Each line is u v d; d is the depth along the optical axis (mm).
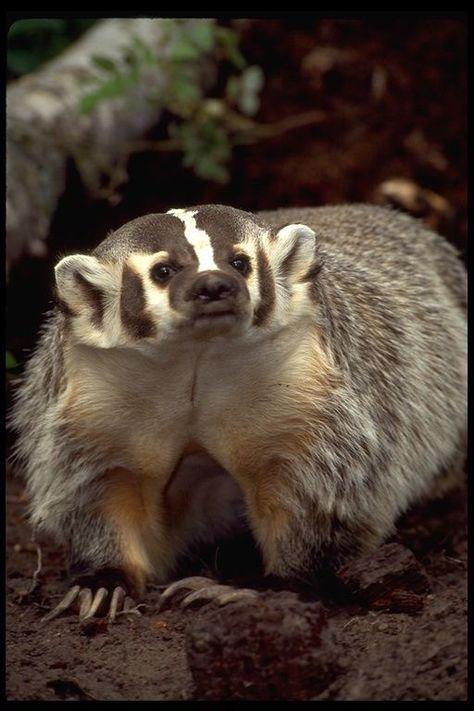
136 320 8227
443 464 10953
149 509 9359
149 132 15812
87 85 14719
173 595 8875
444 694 6625
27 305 13609
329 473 8961
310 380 8820
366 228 11641
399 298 10594
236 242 8227
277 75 17016
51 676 7383
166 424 8859
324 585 9031
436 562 9555
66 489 9203
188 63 16016
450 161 16359
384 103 16688
